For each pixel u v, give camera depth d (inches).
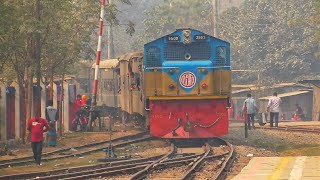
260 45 7746.1
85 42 3503.9
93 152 2434.8
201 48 2549.2
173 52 2546.8
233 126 4015.8
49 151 2421.3
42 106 3191.4
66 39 3164.4
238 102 6230.3
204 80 2518.5
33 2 2709.2
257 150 2434.8
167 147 2551.7
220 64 2544.3
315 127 3654.0
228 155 2097.7
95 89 3489.2
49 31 2893.7
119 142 2827.3
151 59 2549.2
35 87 3105.3
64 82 3725.4
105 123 4072.3
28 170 1900.8
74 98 3700.8
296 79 7263.8
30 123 2059.5
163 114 2529.5
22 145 2721.5
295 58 7381.9
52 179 1668.3
